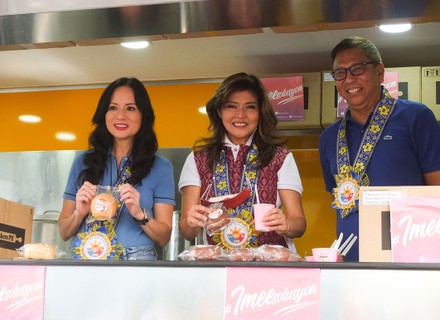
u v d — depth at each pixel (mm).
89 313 1931
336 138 2951
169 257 4305
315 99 4332
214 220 2402
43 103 5098
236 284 1854
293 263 1828
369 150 2830
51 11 2639
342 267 1798
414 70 4215
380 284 1766
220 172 2723
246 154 2736
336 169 2895
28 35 2896
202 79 4891
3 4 2688
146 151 2703
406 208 1867
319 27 2801
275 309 1821
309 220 4742
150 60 4594
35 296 1970
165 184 2707
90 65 4707
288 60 4547
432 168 2828
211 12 2646
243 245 2455
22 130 5090
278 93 4371
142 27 2811
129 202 2416
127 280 1924
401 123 2852
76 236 2506
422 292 1737
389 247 1877
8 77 4969
